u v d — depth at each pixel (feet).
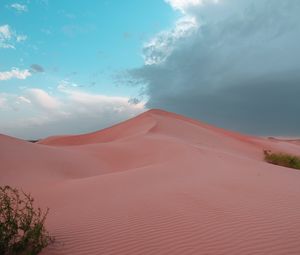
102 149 99.76
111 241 20.10
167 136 129.18
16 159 70.44
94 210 27.76
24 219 19.95
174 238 19.84
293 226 20.63
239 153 130.11
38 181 58.59
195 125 188.14
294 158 99.60
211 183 34.81
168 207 26.21
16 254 18.22
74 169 73.82
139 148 97.19
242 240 18.89
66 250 19.06
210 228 21.01
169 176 43.29
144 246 19.04
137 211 25.84
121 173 51.13
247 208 25.00
